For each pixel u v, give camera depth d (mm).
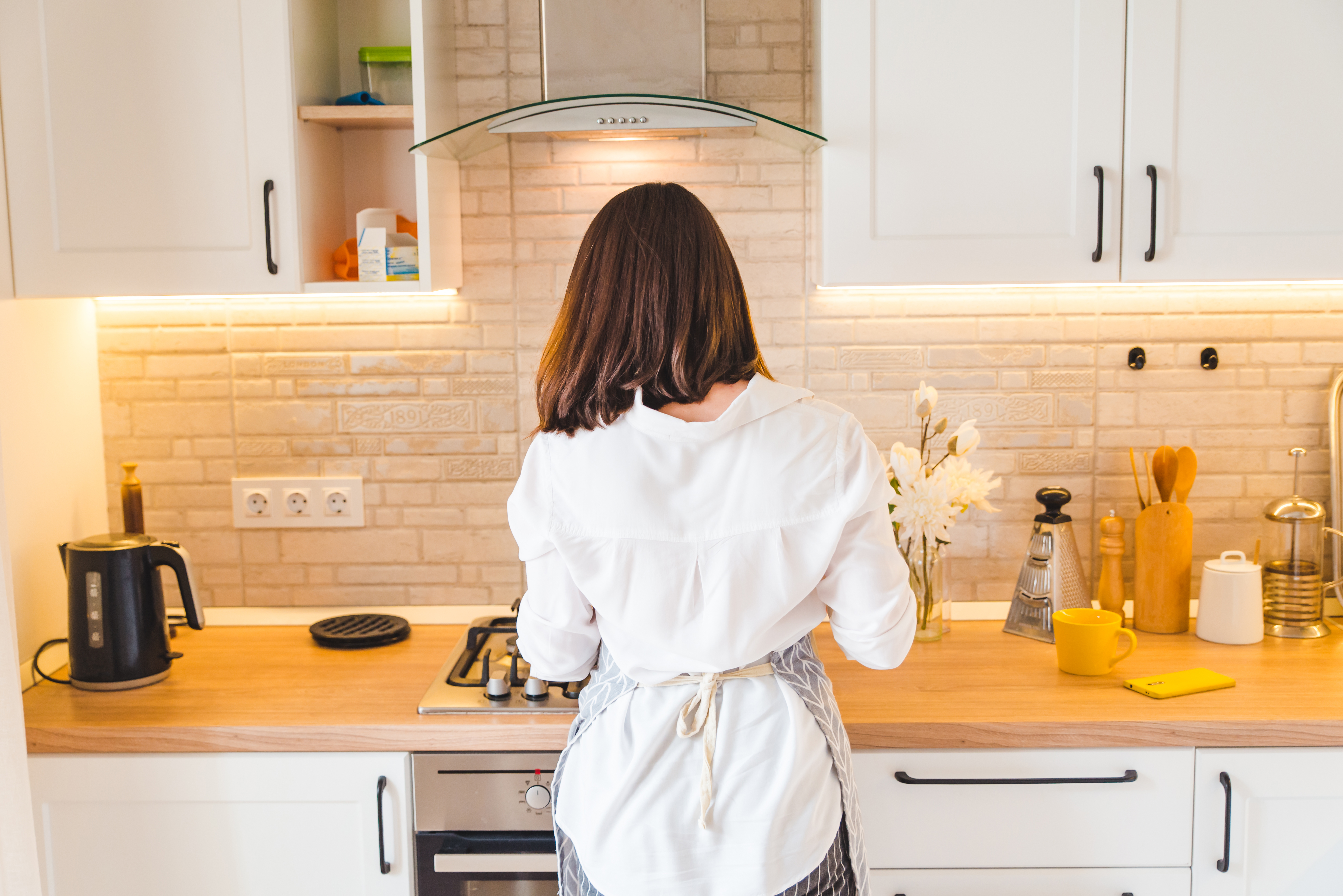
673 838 1079
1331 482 1910
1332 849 1445
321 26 1792
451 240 1850
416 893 1485
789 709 1139
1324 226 1622
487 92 1902
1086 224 1631
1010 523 1975
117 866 1490
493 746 1450
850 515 1085
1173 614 1815
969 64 1610
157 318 1954
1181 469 1832
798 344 1943
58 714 1513
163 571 2004
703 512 1084
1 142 1645
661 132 1839
